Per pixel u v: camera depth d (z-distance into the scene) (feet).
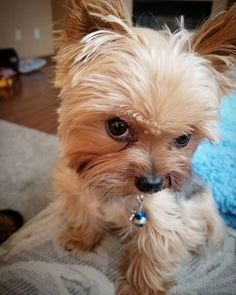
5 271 0.61
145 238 0.60
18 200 0.97
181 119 0.43
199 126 0.47
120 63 0.44
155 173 0.46
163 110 0.41
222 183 0.81
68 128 0.49
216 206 0.75
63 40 0.48
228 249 0.72
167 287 0.62
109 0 0.45
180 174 0.51
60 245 0.68
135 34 0.47
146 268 0.62
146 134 0.45
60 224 0.74
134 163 0.46
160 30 0.54
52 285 0.59
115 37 0.47
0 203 0.95
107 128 0.45
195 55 0.49
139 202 0.56
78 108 0.45
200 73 0.47
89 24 0.47
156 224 0.58
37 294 0.57
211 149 0.88
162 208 0.57
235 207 0.78
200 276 0.64
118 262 0.66
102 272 0.63
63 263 0.64
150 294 0.61
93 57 0.47
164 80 0.42
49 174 1.08
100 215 0.61
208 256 0.69
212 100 0.48
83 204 0.64
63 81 0.51
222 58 0.50
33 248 0.67
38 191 1.01
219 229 0.71
